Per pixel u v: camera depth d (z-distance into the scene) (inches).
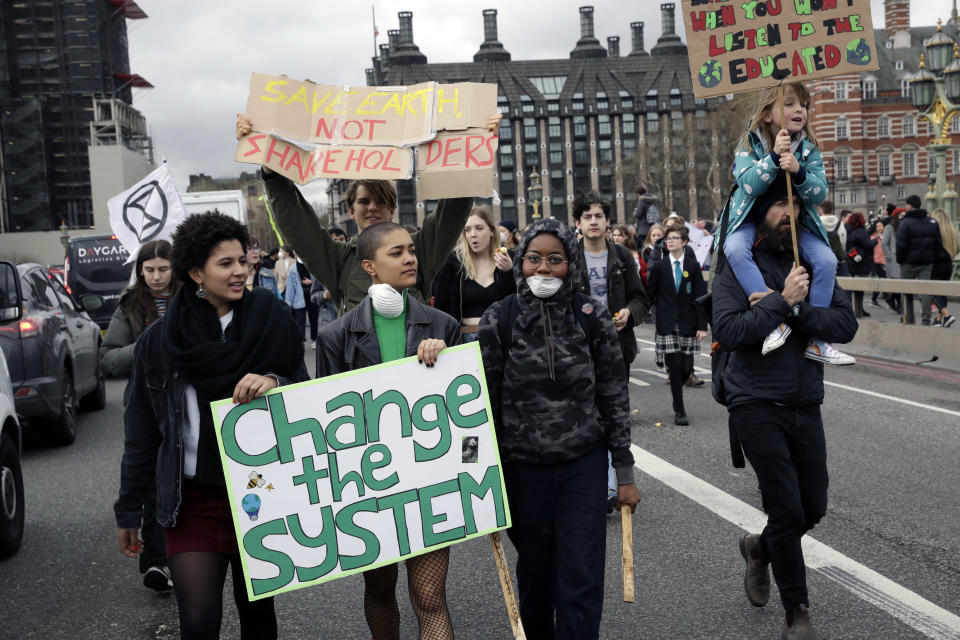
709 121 3794.3
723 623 167.6
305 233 170.7
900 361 514.6
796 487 152.9
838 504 239.9
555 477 136.8
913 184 3762.3
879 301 657.0
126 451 130.3
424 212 4845.0
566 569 132.7
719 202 3897.6
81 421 443.2
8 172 4677.7
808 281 157.8
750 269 156.2
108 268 684.1
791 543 153.3
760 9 164.1
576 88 5388.8
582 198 252.8
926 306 546.3
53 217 4741.6
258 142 163.0
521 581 142.0
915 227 630.5
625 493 137.6
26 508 280.1
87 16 4694.9
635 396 435.2
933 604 171.5
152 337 128.7
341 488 133.3
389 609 148.1
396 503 135.1
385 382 135.1
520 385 136.6
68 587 207.0
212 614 124.8
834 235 165.2
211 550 127.5
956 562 193.6
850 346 572.7
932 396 400.2
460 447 136.9
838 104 3730.3
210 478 128.6
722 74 165.9
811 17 162.7
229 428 128.4
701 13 166.4
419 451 135.9
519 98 5364.2
